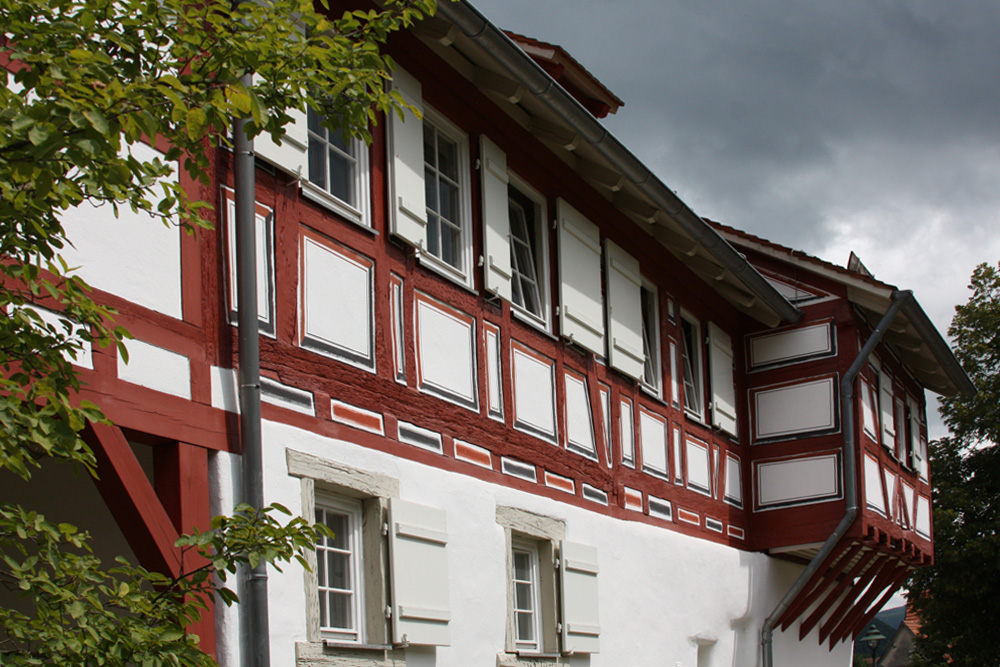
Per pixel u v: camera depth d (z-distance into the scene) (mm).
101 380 5566
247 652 6055
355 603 7406
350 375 7523
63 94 3371
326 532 4430
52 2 3635
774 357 15031
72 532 3916
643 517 11617
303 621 6672
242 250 6461
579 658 9859
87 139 3348
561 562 9719
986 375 26719
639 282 12398
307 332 7199
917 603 25203
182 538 4227
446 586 8039
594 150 10281
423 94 9031
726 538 13742
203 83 3916
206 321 6348
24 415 3637
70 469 6617
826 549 13898
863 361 14211
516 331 9805
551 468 9961
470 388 8953
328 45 4508
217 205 6562
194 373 6180
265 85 4223
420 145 8727
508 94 9594
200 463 6105
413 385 8211
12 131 3291
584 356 10984
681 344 13461
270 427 6699
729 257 12508
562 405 10359
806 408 14664
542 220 10695
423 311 8492
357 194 8047
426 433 8258
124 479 5508
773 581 14602
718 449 14047
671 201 11188
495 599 8727
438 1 7930
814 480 14375
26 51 3490
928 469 18766
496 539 8867
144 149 6000
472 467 8766
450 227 9305
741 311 15297
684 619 12016
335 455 7211
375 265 8000
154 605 4086
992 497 25672
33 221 3654
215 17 3902
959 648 24766
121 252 5848
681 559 12180
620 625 10648
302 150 7324
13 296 3838
